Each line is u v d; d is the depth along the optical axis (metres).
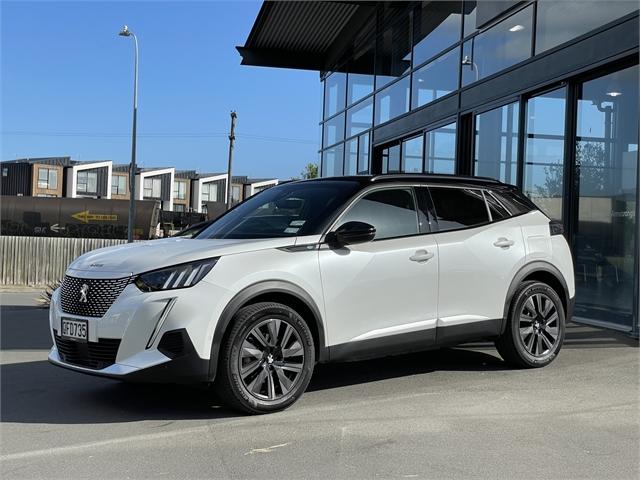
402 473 3.65
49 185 79.56
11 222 35.31
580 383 5.55
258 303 4.66
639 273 7.37
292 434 4.29
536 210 6.47
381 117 15.67
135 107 32.66
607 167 8.22
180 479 3.58
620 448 4.03
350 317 5.05
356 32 17.14
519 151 9.96
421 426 4.44
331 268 4.97
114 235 35.72
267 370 4.67
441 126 12.67
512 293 5.96
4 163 79.19
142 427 4.46
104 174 83.50
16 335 8.72
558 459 3.85
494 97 10.65
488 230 5.93
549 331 6.20
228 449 4.02
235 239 5.11
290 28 17.38
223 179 95.38
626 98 7.88
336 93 18.98
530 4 9.73
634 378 5.70
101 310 4.56
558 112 9.15
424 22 13.47
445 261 5.55
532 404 4.95
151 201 37.03
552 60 9.09
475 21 11.37
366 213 5.35
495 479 3.57
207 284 4.48
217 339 4.46
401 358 6.66
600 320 8.34
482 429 4.38
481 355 6.76
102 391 5.44
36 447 4.08
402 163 14.74
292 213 5.43
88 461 3.84
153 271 4.50
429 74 13.21
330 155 19.53
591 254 8.53
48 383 5.74
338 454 3.94
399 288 5.29
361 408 4.87
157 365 4.33
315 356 4.96
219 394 4.59
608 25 7.95
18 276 20.84
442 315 5.53
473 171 11.51
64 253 21.14
